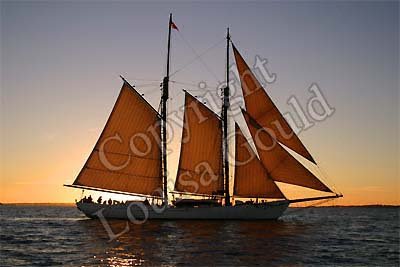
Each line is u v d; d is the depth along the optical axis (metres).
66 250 43.59
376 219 104.75
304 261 38.72
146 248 44.50
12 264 36.94
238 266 36.22
